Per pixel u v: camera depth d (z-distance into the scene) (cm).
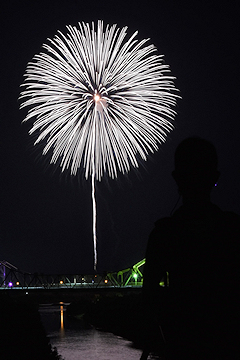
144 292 328
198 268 311
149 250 333
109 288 8375
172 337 309
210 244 315
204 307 304
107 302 4678
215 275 308
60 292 8544
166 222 334
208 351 298
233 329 300
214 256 312
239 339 299
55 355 1688
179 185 340
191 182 331
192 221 324
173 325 309
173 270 319
